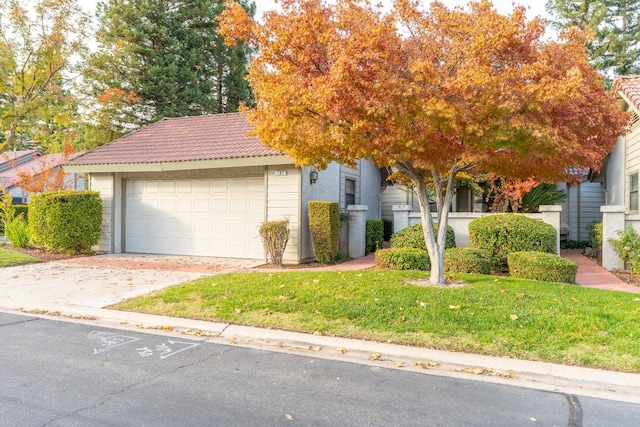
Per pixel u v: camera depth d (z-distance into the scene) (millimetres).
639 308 6039
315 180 11992
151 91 22703
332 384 4266
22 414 3559
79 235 12820
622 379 4285
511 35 5648
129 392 4031
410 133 6023
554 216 10586
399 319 5840
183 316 6531
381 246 14453
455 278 8141
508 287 7250
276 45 6184
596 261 11984
